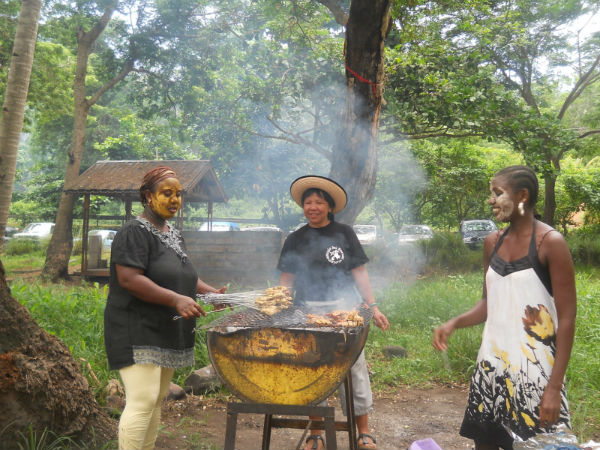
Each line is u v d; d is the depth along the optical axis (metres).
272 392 2.57
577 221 24.64
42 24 17.55
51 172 32.09
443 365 5.70
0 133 5.80
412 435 4.06
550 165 10.05
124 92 33.59
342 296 3.47
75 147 16.28
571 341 2.20
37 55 17.77
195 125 15.55
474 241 18.47
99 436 3.46
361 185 6.93
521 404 2.29
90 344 5.27
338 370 2.52
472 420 2.49
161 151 28.75
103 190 14.16
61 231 15.79
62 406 3.26
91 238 15.59
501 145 30.94
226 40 17.70
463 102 10.01
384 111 11.20
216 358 2.60
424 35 9.58
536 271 2.28
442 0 9.50
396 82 10.59
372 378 5.47
